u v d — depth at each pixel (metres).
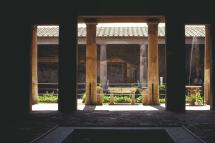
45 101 21.83
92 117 13.23
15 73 15.15
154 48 19.08
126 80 28.39
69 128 10.57
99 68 27.97
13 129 10.38
